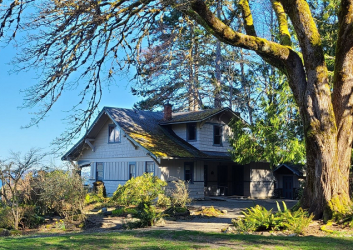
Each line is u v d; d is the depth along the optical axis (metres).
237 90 40.19
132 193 22.69
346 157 13.21
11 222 17.23
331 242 9.64
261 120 20.36
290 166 32.66
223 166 33.31
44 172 19.27
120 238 10.59
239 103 39.31
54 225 17.72
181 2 12.65
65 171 19.02
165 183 23.94
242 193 32.91
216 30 12.73
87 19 12.18
